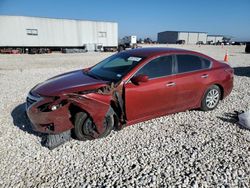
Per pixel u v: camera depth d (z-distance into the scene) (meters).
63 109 3.48
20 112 5.12
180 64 4.57
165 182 2.85
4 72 11.43
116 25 35.94
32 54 28.44
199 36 90.62
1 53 28.69
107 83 3.86
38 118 3.50
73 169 3.11
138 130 4.25
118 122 4.05
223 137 4.01
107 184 2.81
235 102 5.98
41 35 30.14
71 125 3.62
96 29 34.22
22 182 2.85
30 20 29.00
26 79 9.36
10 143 3.76
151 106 4.21
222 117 4.92
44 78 9.67
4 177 2.93
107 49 35.97
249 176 2.96
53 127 3.51
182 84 4.51
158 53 4.38
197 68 4.85
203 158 3.36
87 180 2.89
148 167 3.14
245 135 4.10
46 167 3.15
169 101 4.44
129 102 3.92
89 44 33.81
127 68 4.12
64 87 3.77
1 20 27.36
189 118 4.83
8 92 6.97
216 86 5.21
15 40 28.67
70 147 3.64
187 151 3.55
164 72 4.33
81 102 3.50
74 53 30.81
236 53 29.94
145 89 4.04
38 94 3.73
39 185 2.80
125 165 3.19
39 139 3.88
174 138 3.96
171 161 3.29
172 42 90.62
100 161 3.29
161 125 4.48
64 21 31.36
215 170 3.08
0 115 4.95
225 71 5.29
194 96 4.81
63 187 2.76
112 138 3.93
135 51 4.74
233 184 2.81
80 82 3.96
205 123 4.60
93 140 3.84
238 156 3.41
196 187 2.76
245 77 9.74
